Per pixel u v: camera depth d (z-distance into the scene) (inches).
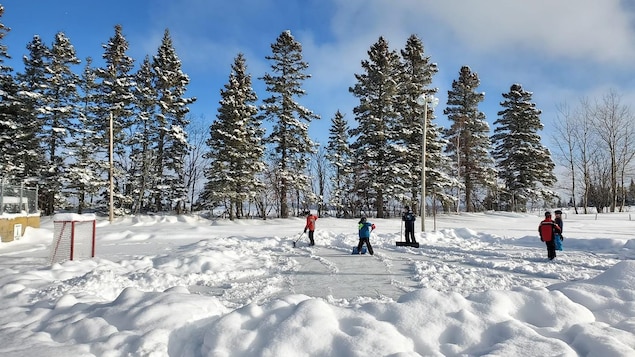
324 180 1953.7
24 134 1131.3
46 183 1170.0
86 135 1221.7
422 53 1358.3
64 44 1218.6
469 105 1603.1
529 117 1593.3
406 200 1216.2
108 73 1259.8
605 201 1916.8
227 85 1202.6
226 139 1175.0
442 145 1275.8
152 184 1342.3
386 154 1243.2
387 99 1238.9
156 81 1298.0
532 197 1560.0
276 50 1261.1
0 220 626.2
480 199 1777.8
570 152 1569.9
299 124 1235.2
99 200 1295.5
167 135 1286.9
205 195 1257.4
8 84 1158.3
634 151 1557.6
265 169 1285.7
